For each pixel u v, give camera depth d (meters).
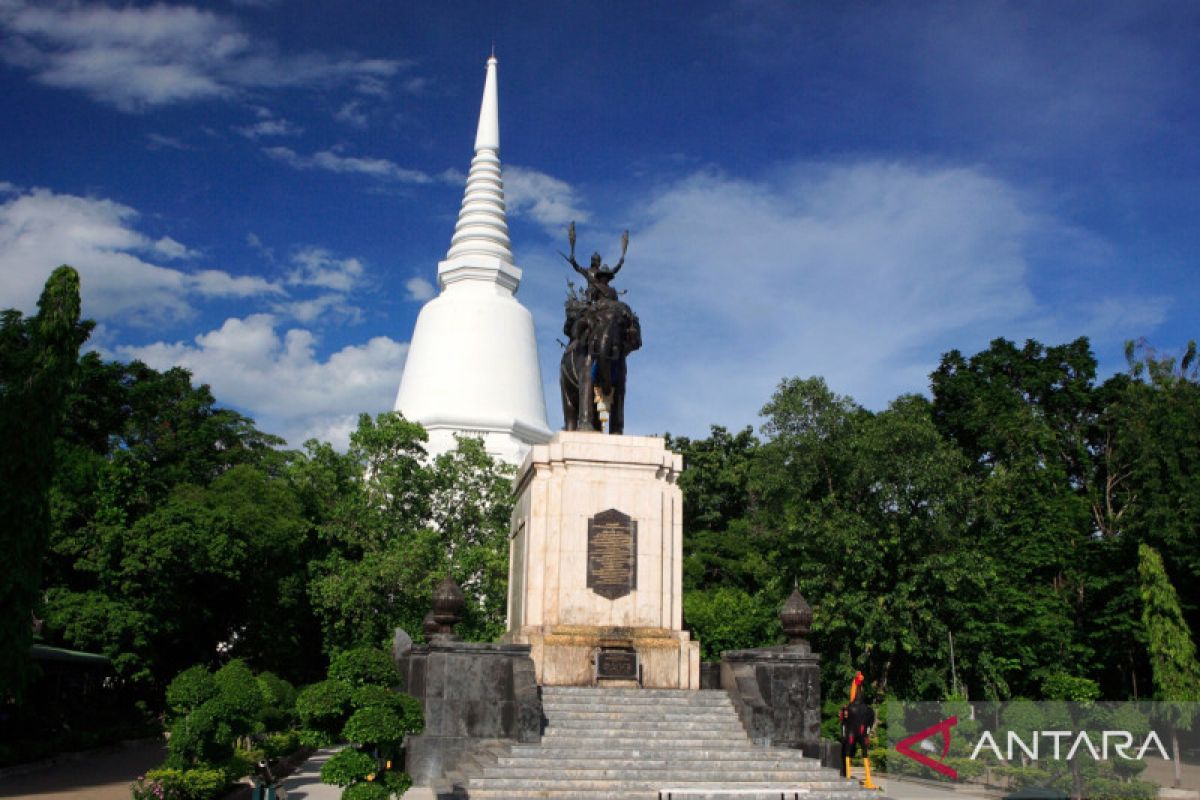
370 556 38.12
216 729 18.78
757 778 19.47
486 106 63.19
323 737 15.98
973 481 39.03
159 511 37.53
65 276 24.08
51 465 23.58
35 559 23.17
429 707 20.83
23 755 26.69
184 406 56.12
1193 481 39.44
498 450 53.31
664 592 24.94
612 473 25.44
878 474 36.22
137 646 35.88
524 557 26.06
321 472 42.00
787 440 39.06
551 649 23.45
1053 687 35.53
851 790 19.08
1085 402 54.00
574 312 27.92
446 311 56.41
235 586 41.12
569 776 18.70
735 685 22.44
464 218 60.41
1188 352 44.31
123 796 21.70
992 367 56.12
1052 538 42.03
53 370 23.55
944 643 35.31
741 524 55.19
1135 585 40.88
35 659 31.28
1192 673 34.81
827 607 35.00
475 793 17.73
